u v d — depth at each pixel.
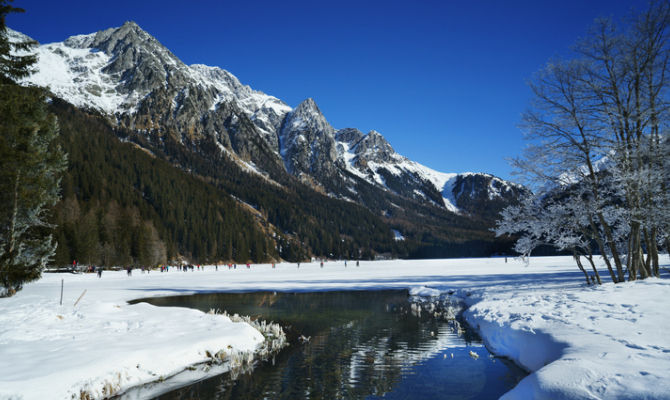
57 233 53.88
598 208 14.02
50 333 9.04
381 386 7.31
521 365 8.11
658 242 15.77
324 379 7.73
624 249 15.90
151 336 9.31
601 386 4.39
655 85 13.14
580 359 5.29
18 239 14.19
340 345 10.72
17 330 9.09
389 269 56.56
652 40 12.98
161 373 7.47
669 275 18.38
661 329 6.57
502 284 22.66
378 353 9.80
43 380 5.82
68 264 54.06
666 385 4.03
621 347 5.73
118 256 65.19
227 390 7.07
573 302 10.42
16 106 13.45
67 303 14.02
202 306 18.81
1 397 5.15
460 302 19.83
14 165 13.25
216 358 8.80
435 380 7.59
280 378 7.79
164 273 51.12
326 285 30.28
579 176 14.33
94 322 10.65
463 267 53.66
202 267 68.31
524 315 10.09
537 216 15.38
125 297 21.45
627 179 12.86
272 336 11.70
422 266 63.75
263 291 26.47
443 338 11.47
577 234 15.93
